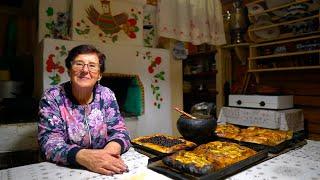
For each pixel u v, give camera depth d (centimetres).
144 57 248
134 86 250
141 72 247
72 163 103
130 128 235
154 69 255
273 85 282
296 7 240
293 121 218
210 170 89
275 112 213
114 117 140
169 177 91
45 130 123
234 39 305
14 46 266
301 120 232
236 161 98
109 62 228
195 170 88
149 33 272
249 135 137
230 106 250
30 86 262
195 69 373
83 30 223
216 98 330
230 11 315
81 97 133
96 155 101
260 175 92
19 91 241
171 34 246
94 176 93
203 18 266
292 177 90
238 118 239
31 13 273
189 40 257
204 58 368
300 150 124
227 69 325
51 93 131
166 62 263
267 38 274
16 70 267
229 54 326
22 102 200
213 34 274
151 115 254
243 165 99
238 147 114
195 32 260
